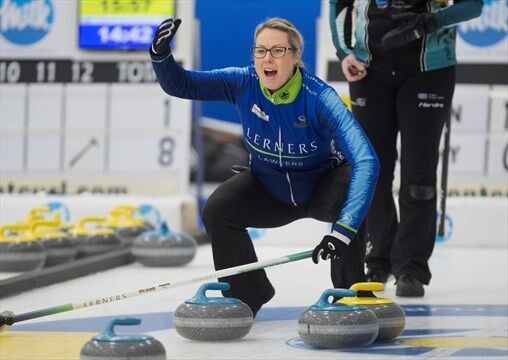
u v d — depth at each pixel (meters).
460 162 28.30
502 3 28.19
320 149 13.38
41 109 30.30
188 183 29.67
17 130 30.23
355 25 17.19
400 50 16.73
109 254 22.78
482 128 28.30
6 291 17.61
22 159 30.30
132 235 24.70
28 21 30.33
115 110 30.05
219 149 29.91
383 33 16.78
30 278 18.67
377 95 17.20
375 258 17.92
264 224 14.20
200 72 13.59
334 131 12.84
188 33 29.55
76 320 14.91
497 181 28.30
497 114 28.25
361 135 12.68
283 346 12.49
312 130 13.15
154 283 19.62
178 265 22.59
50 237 21.58
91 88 30.09
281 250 25.44
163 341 12.91
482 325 14.29
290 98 13.02
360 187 12.36
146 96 29.91
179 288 18.66
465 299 16.92
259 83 13.28
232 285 14.08
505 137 28.19
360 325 12.24
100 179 30.05
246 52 30.00
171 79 13.42
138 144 29.91
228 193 13.89
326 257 12.19
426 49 16.70
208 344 12.65
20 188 30.28
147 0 29.78
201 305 12.88
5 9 30.33
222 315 12.77
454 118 28.33
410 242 17.17
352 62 17.03
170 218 27.08
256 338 13.12
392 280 19.25
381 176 17.47
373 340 12.48
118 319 10.98
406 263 17.20
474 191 28.34
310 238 26.75
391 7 16.75
